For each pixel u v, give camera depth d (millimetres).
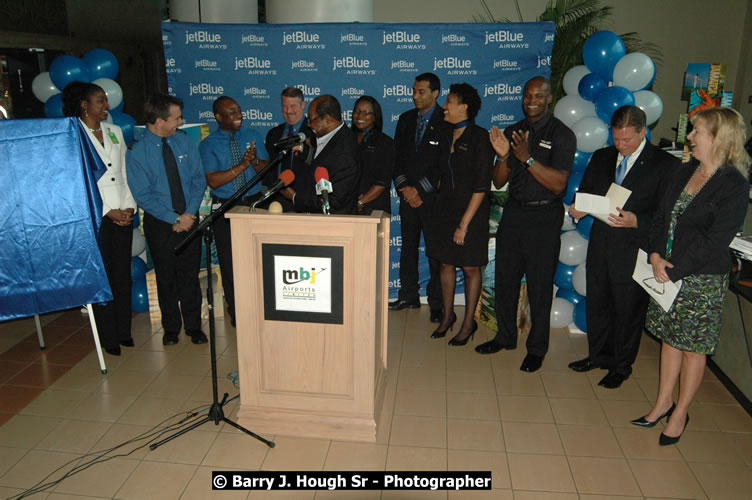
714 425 3008
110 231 3664
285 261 2619
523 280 4121
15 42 4523
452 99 3439
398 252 4715
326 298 2643
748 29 6398
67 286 3336
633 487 2531
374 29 4320
